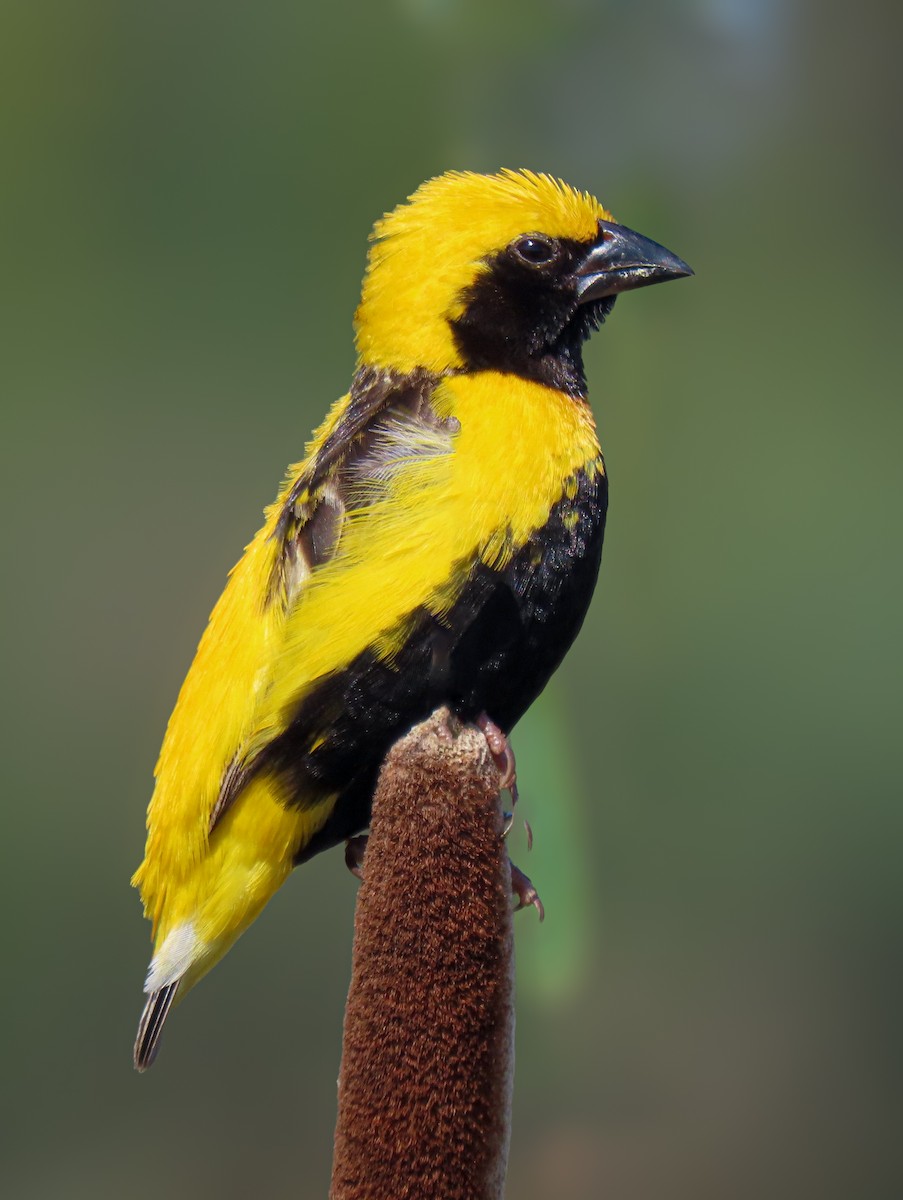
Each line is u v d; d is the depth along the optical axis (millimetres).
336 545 2113
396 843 2062
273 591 2113
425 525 2111
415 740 2062
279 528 2115
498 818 2062
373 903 2062
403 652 2111
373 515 2113
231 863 2109
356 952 2062
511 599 2113
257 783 2109
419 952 2061
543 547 2115
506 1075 2061
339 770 2111
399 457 2115
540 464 2117
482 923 2061
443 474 2113
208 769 2109
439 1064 2059
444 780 2062
